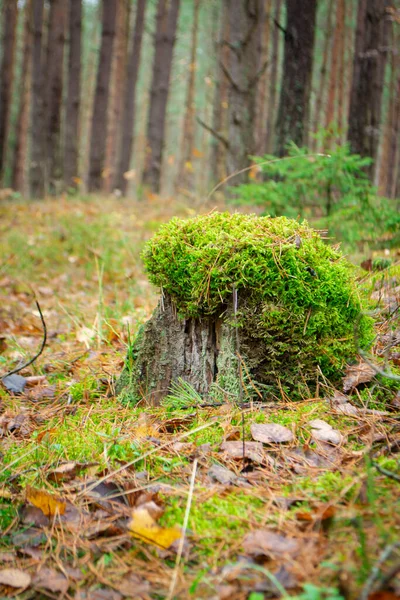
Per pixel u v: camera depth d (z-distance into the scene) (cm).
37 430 283
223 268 268
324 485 202
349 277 295
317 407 259
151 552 184
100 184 1587
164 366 295
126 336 412
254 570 168
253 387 272
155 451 235
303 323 271
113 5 1537
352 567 154
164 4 1627
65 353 415
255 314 271
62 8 1572
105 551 189
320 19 2386
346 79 2238
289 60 694
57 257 812
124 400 307
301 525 184
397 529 166
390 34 1414
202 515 196
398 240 490
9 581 178
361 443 230
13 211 1136
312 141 1619
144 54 3400
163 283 286
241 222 289
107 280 718
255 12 905
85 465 232
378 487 190
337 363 276
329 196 534
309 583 154
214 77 1858
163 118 1634
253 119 924
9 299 645
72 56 1563
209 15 2711
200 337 287
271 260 269
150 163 1634
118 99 2127
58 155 1584
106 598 169
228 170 928
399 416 243
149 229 948
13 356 429
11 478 231
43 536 199
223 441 239
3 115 1762
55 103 1577
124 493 207
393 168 1753
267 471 219
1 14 1942
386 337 318
